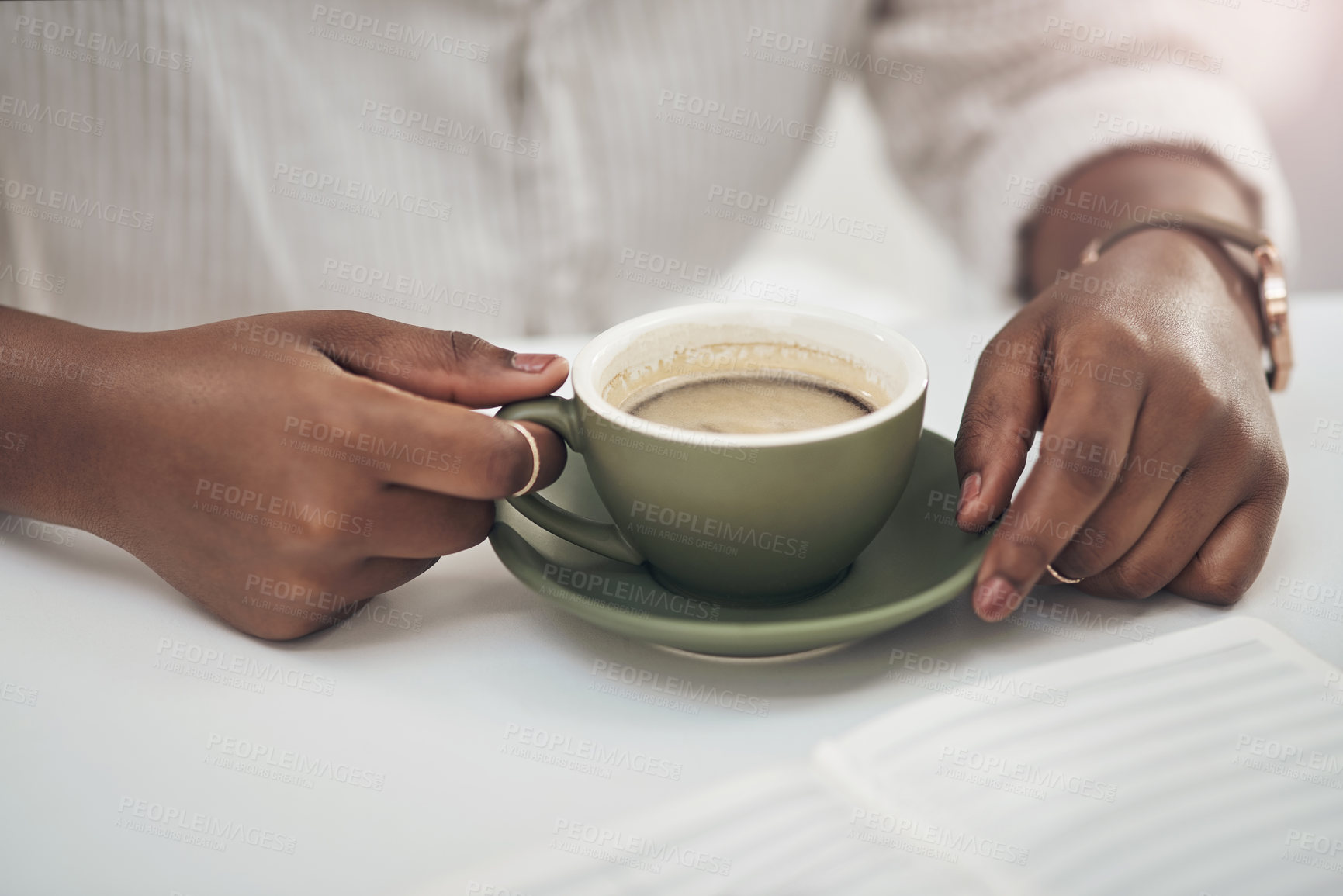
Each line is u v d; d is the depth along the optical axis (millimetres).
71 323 614
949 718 534
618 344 597
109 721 546
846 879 492
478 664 572
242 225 873
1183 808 504
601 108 894
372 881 500
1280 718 529
